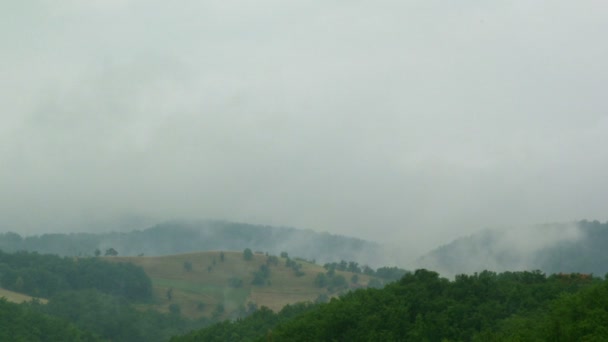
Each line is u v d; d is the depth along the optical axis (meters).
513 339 49.50
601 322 48.31
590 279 74.75
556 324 49.19
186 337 113.38
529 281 76.12
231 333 105.00
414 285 77.94
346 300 84.12
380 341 67.81
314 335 74.94
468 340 63.19
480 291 72.00
